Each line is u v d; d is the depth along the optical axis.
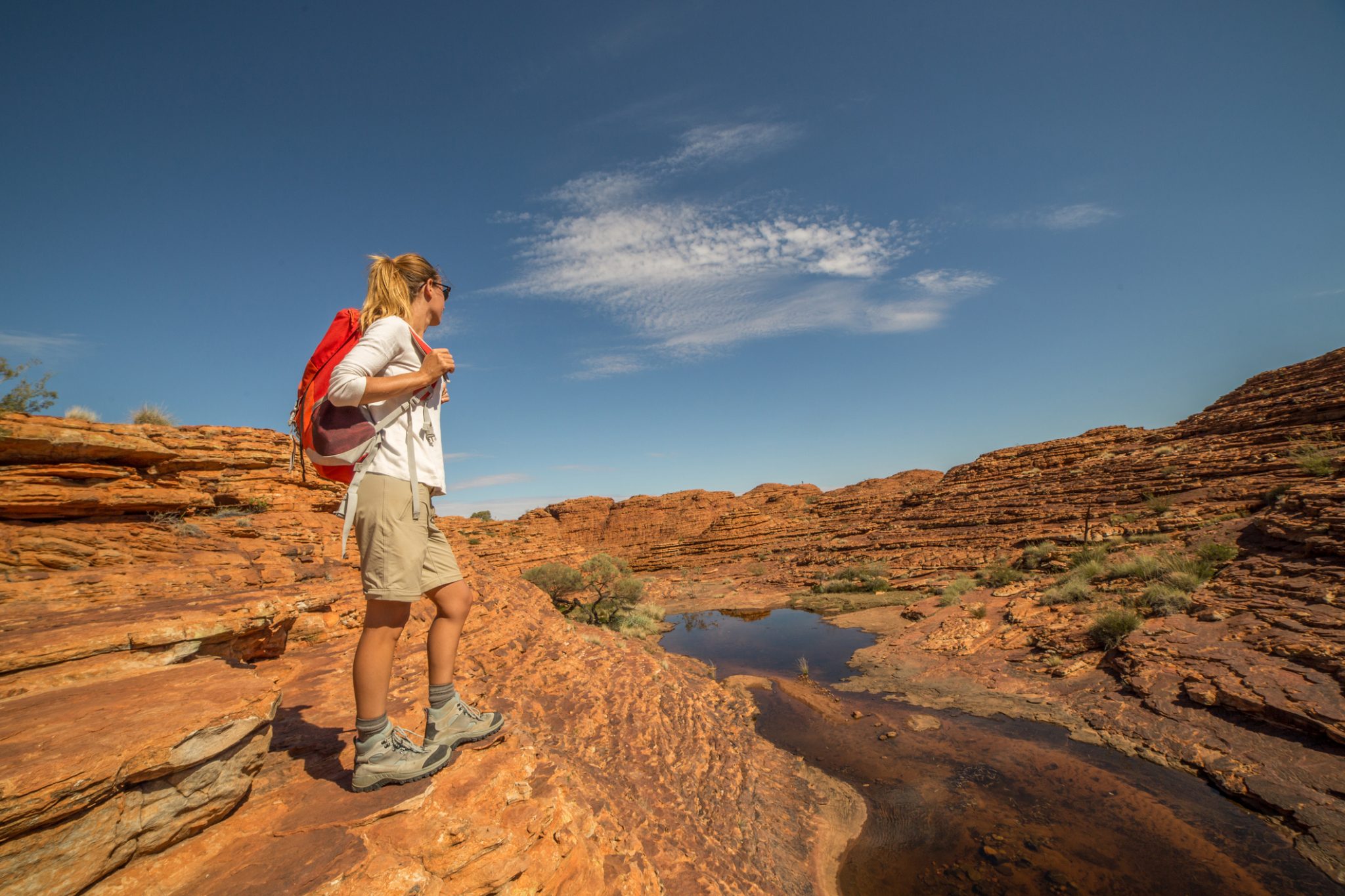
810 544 71.56
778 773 12.30
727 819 8.83
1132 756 12.04
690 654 28.89
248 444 10.65
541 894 2.81
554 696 10.01
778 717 17.06
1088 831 9.80
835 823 10.70
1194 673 13.66
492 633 11.11
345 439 2.29
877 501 84.19
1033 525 41.12
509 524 57.88
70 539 6.36
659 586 63.03
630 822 6.99
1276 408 38.19
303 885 2.01
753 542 81.94
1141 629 16.91
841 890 8.92
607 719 9.83
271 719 2.65
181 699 2.48
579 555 55.91
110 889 1.88
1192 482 34.94
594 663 11.65
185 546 7.55
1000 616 23.66
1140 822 9.84
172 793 2.13
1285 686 11.80
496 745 3.22
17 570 5.71
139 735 2.07
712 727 11.84
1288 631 13.65
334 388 2.14
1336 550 15.97
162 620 3.58
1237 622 15.27
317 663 5.86
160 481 8.13
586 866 3.26
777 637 30.81
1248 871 8.34
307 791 2.66
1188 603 17.44
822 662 24.25
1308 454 30.36
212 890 1.98
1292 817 9.21
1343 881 7.89
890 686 19.22
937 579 38.97
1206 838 9.19
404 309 2.56
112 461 7.51
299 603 6.86
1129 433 58.69
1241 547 20.80
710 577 65.94
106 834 1.90
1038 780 11.73
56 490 6.48
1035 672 17.73
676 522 102.00
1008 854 9.43
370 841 2.32
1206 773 10.85
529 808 2.92
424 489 2.46
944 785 11.99
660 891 4.52
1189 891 8.17
